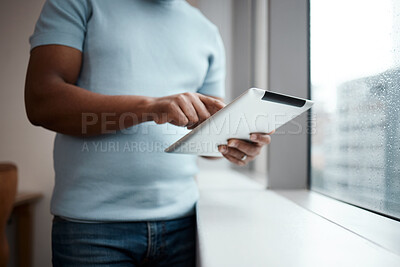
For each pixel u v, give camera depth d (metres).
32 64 0.65
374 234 0.44
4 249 1.47
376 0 0.58
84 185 0.68
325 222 0.53
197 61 0.80
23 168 1.95
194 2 1.75
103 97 0.61
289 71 0.99
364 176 0.64
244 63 1.73
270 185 1.00
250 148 0.64
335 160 0.79
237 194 0.91
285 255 0.36
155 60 0.73
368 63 0.62
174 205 0.73
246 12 1.72
